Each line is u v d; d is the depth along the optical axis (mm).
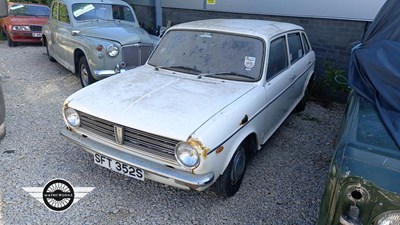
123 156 2594
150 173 2529
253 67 3312
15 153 3578
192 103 2740
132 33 5836
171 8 9008
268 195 3049
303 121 5023
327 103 5965
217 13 7773
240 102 2830
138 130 2486
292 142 4242
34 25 10266
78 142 2861
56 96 5598
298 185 3234
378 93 2244
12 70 7297
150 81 3262
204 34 3664
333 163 1633
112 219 2639
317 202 2971
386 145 1658
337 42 5984
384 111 2066
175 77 3365
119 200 2871
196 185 2352
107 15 6660
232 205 2879
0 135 3828
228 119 2572
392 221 1437
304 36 4934
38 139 3945
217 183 2795
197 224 2627
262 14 6879
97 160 2814
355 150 1617
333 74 5855
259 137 3248
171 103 2734
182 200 2912
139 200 2885
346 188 1504
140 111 2619
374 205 1459
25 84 6250
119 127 2566
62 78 6727
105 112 2674
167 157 2449
